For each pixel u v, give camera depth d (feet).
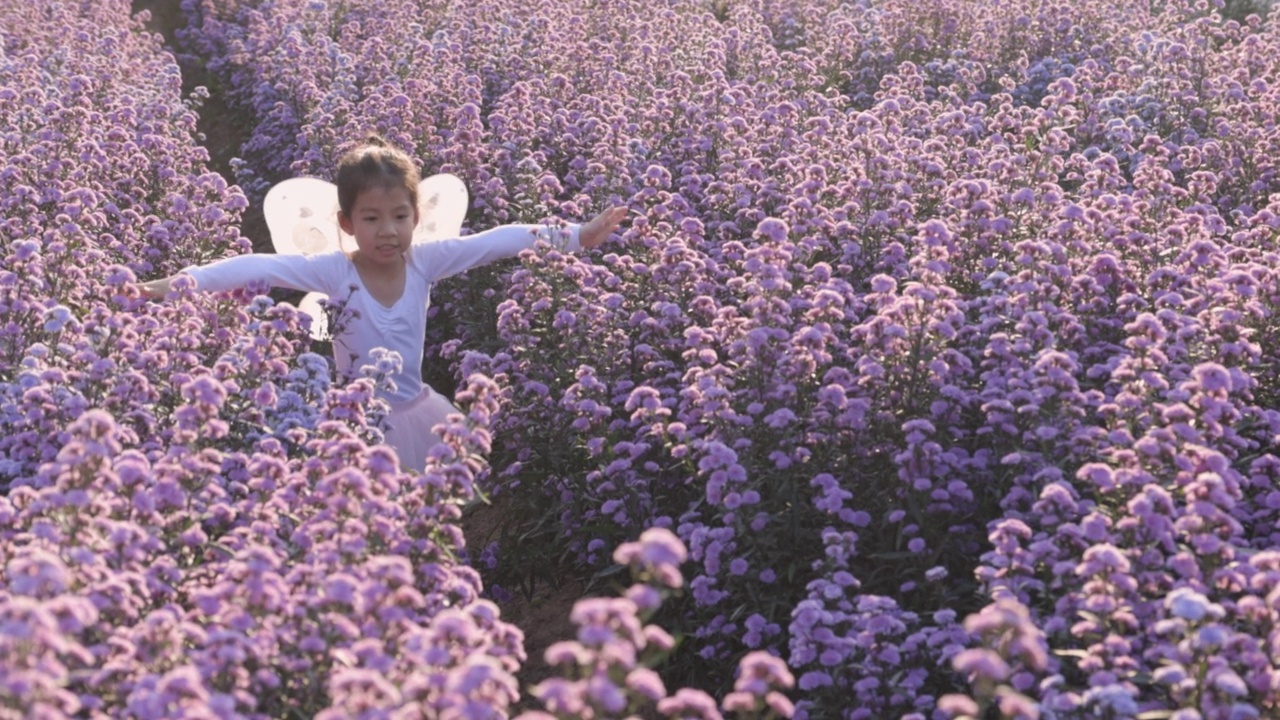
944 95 37.04
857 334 17.83
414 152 33.53
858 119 27.61
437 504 14.53
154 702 10.54
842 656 13.83
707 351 18.08
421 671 11.27
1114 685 11.87
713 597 15.87
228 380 18.02
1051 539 14.23
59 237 22.38
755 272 18.24
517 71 39.47
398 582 12.50
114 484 13.48
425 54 41.06
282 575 13.71
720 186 26.50
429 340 27.91
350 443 14.67
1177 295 19.08
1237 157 28.60
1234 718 11.73
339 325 21.21
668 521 17.76
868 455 16.94
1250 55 35.24
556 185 26.86
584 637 10.14
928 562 15.81
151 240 26.96
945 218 24.34
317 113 37.22
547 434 19.97
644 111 31.53
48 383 17.25
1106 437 16.15
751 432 17.31
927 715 14.11
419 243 22.36
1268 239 22.98
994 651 12.21
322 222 22.66
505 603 20.63
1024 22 42.83
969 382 18.53
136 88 39.88
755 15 45.55
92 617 10.66
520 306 22.12
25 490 13.74
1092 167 26.73
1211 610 12.00
